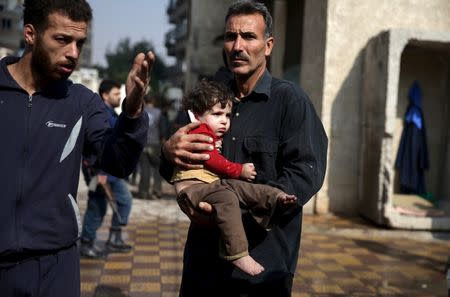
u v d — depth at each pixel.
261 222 2.10
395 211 7.39
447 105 8.38
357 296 4.72
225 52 2.51
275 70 10.11
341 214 8.26
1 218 1.91
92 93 2.20
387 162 7.38
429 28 8.32
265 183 2.28
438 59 8.37
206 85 2.30
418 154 8.25
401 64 8.30
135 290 4.55
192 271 2.38
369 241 6.95
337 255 6.13
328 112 8.15
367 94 8.01
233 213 2.05
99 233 6.72
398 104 8.32
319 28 8.29
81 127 2.08
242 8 2.30
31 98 1.99
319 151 2.29
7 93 1.97
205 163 2.20
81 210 7.89
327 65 8.09
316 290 4.84
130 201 5.81
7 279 1.96
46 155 1.98
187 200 2.17
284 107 2.29
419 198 8.12
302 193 2.16
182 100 2.41
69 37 1.92
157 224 7.45
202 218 2.21
